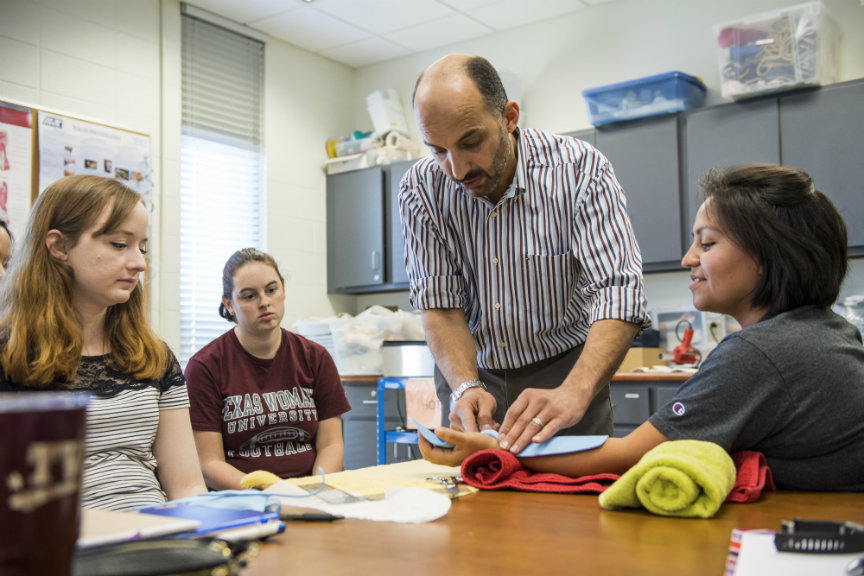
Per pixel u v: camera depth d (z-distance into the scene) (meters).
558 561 0.60
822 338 0.93
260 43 4.59
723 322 3.81
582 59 4.34
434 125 1.28
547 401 1.11
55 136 3.32
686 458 0.79
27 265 1.34
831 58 3.50
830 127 3.34
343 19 4.39
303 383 2.09
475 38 4.72
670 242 3.73
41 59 3.50
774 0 3.78
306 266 4.80
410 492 0.85
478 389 1.34
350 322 4.18
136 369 1.39
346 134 5.17
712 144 3.63
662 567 0.58
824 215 0.96
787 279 0.96
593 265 1.44
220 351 2.03
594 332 1.35
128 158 3.61
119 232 1.36
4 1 3.38
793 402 0.92
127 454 1.35
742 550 0.59
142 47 3.93
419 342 4.02
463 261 1.58
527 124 4.51
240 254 2.08
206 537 0.59
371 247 4.74
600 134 3.97
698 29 3.99
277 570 0.58
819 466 0.94
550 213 1.51
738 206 0.97
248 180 4.53
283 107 4.71
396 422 3.94
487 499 0.92
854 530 0.59
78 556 0.48
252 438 1.99
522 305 1.55
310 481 1.04
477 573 0.57
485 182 1.36
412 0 4.15
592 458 1.00
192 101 4.20
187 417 1.48
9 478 0.35
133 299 1.45
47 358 1.29
